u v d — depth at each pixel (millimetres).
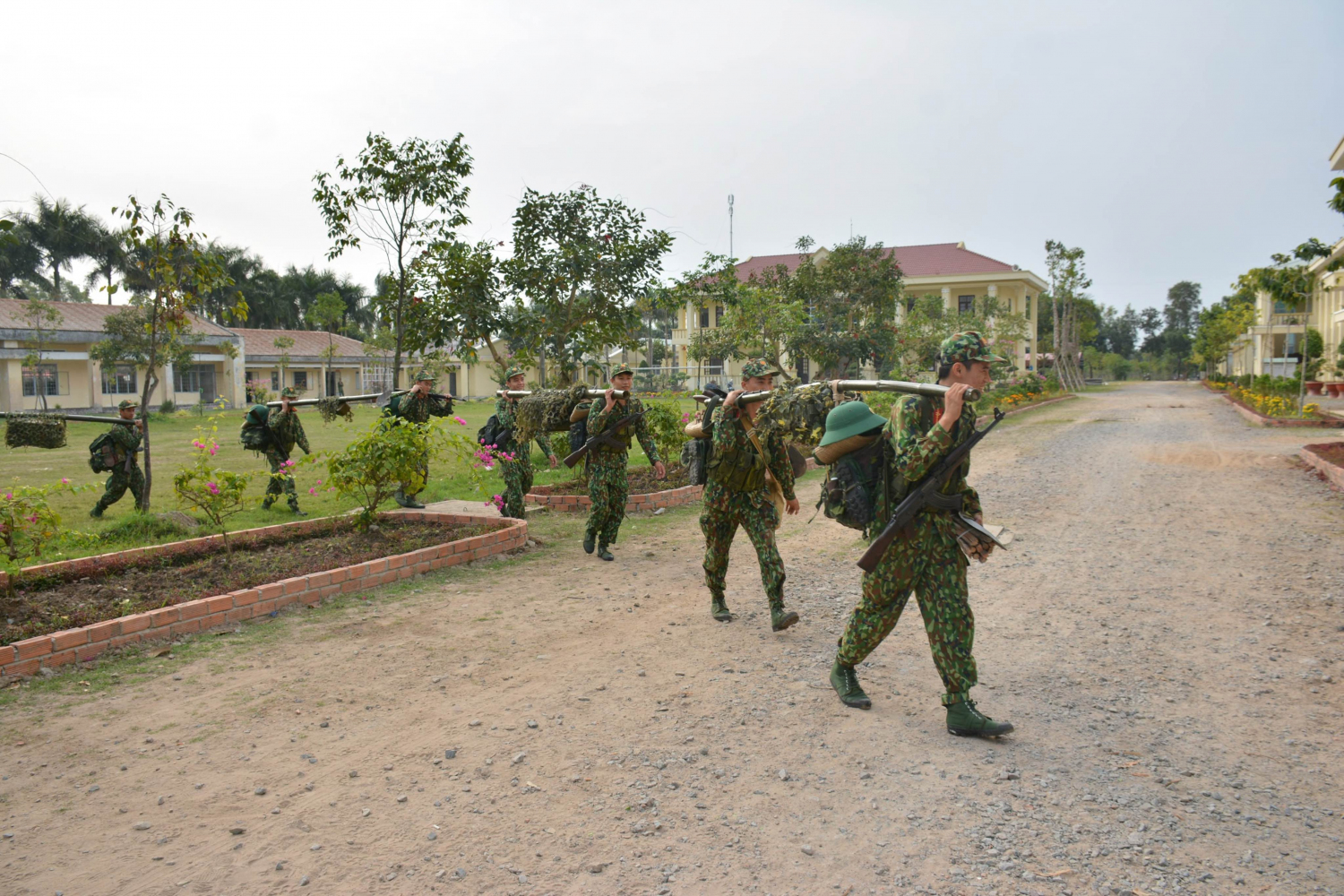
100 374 35406
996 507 9562
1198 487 10438
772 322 22594
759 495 5293
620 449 7148
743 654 4848
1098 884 2633
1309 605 5539
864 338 26266
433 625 5441
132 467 9500
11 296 45844
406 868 2770
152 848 2908
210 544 6980
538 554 7531
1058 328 47906
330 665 4707
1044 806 3131
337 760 3561
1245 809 3086
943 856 2809
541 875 2723
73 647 4715
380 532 7754
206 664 4719
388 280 12789
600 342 14734
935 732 3777
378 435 7660
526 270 14062
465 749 3650
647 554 7539
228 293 56062
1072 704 4082
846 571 6785
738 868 2754
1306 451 12133
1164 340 102000
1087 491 10500
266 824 3055
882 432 3838
